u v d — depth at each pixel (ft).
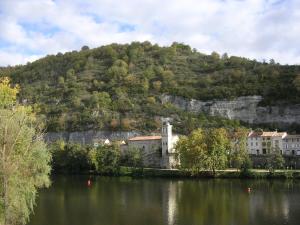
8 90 241.55
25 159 211.20
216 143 534.78
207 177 529.86
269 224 265.13
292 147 639.76
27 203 219.20
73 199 374.84
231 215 293.84
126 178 561.43
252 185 442.50
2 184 195.72
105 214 304.50
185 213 304.71
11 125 202.18
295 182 460.55
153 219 285.84
